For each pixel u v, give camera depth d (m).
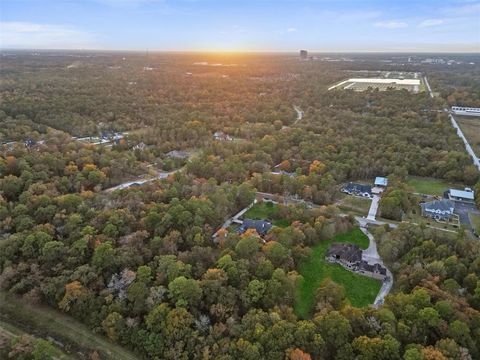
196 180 123.38
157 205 100.38
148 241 89.75
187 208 99.38
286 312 70.44
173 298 71.62
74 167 127.44
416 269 79.69
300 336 63.44
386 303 72.06
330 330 64.31
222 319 69.88
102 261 79.31
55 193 109.12
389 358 60.25
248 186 117.81
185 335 65.88
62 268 80.31
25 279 78.56
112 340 70.31
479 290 72.44
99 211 97.44
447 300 68.94
